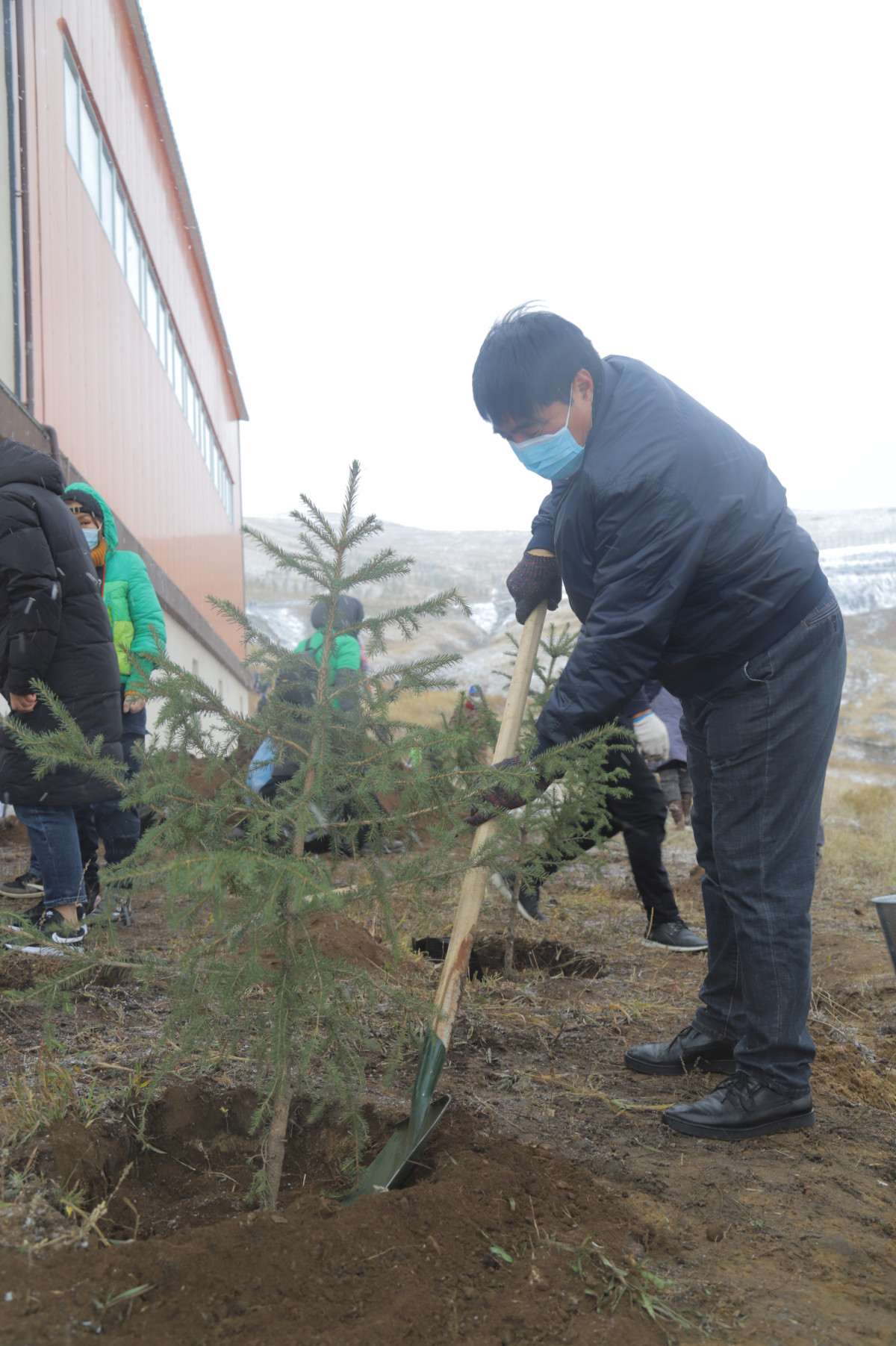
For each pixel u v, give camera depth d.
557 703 2.15
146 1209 1.74
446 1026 2.01
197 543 18.94
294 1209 1.60
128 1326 1.26
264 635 1.87
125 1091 1.98
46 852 3.25
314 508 1.81
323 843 1.89
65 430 8.66
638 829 4.02
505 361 2.12
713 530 2.08
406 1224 1.54
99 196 10.59
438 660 1.87
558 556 2.38
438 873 1.86
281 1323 1.29
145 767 1.71
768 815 2.22
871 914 5.02
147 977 1.85
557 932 4.30
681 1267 1.53
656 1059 2.54
